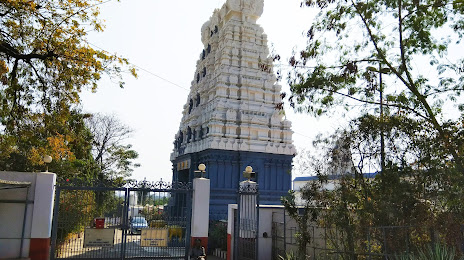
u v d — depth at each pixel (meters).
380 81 14.38
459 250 10.12
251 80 32.62
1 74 13.99
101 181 16.42
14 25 14.52
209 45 37.62
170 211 25.89
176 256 16.36
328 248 14.54
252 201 18.61
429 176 10.85
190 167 32.22
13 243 14.35
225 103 31.59
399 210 11.06
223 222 25.16
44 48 14.66
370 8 13.80
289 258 15.16
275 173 31.05
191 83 39.44
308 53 14.46
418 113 12.01
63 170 26.73
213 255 23.84
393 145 11.70
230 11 34.69
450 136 10.98
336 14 14.38
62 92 15.49
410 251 10.94
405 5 13.38
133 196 20.27
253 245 17.98
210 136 30.39
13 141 15.51
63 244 17.38
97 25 15.02
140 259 15.80
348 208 12.76
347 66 13.58
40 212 14.69
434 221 10.57
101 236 15.53
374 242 11.99
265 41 34.28
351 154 12.51
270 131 32.00
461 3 12.70
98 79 14.76
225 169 29.62
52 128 15.80
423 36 13.38
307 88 14.20
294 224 17.53
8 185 14.28
